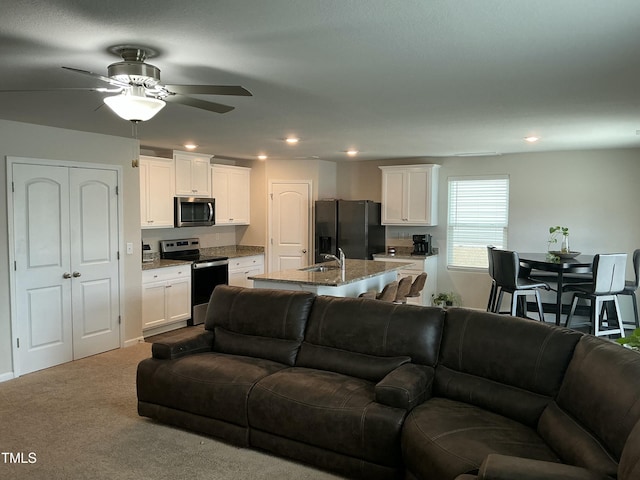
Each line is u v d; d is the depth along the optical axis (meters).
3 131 4.22
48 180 4.57
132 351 5.21
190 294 6.47
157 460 2.98
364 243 7.28
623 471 1.67
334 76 2.90
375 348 3.24
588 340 2.50
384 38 2.26
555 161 6.68
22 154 4.36
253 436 3.10
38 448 3.12
